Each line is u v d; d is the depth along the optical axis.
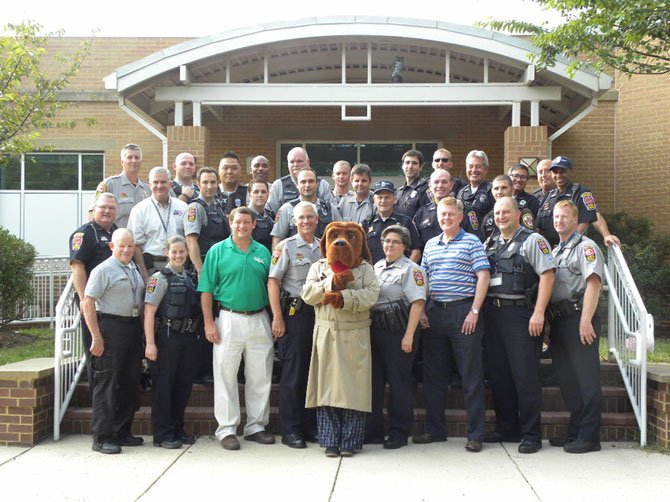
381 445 5.89
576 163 12.50
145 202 6.45
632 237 10.93
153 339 5.68
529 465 5.33
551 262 5.67
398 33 10.02
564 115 11.98
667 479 5.01
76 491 4.78
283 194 7.07
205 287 5.79
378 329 5.75
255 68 11.57
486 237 6.46
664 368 6.14
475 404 5.70
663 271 10.30
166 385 5.74
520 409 5.75
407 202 6.90
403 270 5.73
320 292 5.43
